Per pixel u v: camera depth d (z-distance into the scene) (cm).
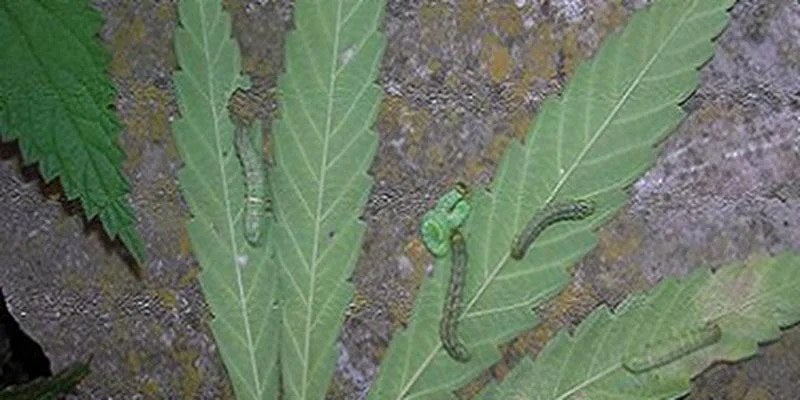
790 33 37
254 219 38
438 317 38
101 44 35
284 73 38
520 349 39
